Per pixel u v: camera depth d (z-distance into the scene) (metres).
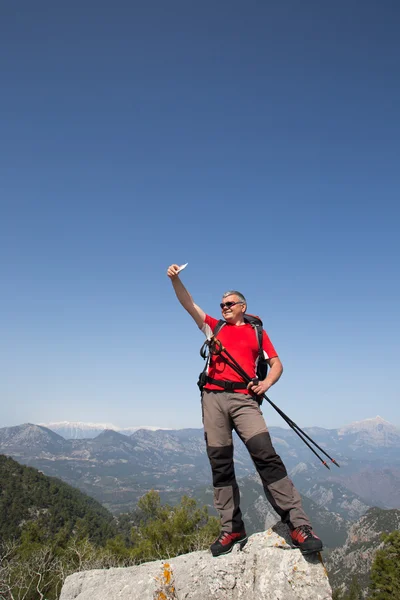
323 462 3.85
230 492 4.00
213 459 4.02
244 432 3.90
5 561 16.75
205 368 4.21
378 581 24.44
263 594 3.35
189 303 4.29
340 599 35.66
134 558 16.81
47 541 24.27
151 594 3.64
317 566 3.40
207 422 4.07
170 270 4.19
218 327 4.32
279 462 3.79
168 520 17.66
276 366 4.14
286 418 3.99
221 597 3.44
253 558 3.64
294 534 3.56
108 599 3.76
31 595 14.04
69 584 4.26
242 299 4.37
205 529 16.88
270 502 3.78
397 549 24.38
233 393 3.97
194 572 3.69
